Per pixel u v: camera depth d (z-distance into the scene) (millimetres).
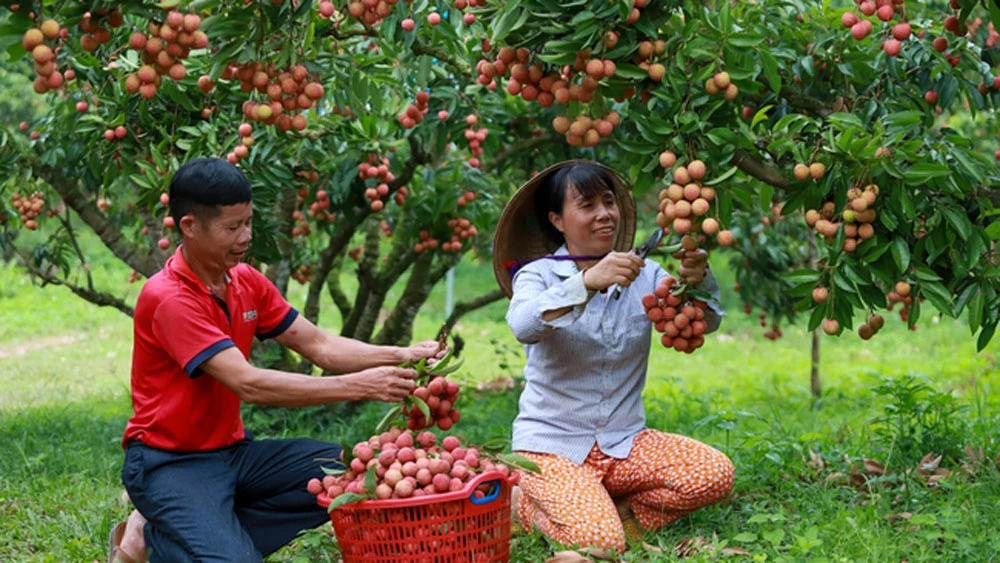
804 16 4020
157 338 3004
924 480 4051
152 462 3043
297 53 3338
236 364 2957
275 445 3281
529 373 3734
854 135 3299
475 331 11797
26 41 2760
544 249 3834
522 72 3254
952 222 3260
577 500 3451
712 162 3236
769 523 3680
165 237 4859
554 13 3072
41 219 6211
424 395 3160
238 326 3182
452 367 3193
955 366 8555
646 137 3236
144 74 2994
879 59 3910
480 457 3150
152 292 2994
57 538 3869
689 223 3146
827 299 3346
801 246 7254
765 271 7070
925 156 3189
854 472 4176
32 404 7254
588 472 3604
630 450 3668
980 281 3395
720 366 9523
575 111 3363
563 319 3305
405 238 6602
